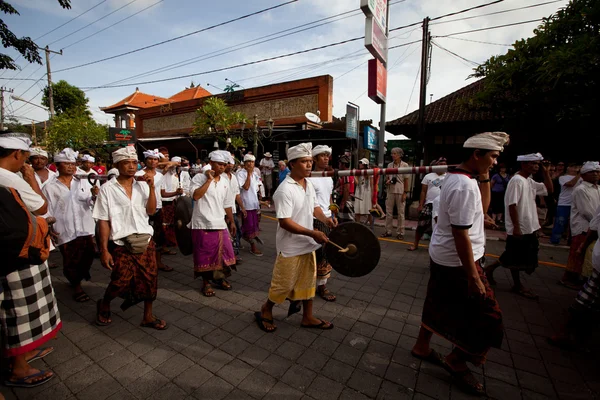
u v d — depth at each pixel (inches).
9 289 91.7
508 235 162.9
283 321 133.9
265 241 274.4
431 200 229.3
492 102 324.2
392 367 103.3
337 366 103.7
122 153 117.2
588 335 125.4
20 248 83.7
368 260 111.2
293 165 116.8
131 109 1170.0
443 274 95.3
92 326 128.0
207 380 96.7
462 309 91.5
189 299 155.1
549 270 206.2
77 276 150.2
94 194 155.7
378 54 294.8
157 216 194.7
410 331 126.4
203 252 153.7
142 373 99.7
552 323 135.0
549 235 310.3
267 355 109.3
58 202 149.6
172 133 772.0
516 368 104.3
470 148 89.0
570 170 265.9
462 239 86.0
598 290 106.7
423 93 399.2
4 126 1219.9
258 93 595.8
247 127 567.8
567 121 290.4
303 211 118.8
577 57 229.5
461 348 91.0
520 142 358.9
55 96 1201.4
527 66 282.0
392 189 289.4
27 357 104.0
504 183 344.2
